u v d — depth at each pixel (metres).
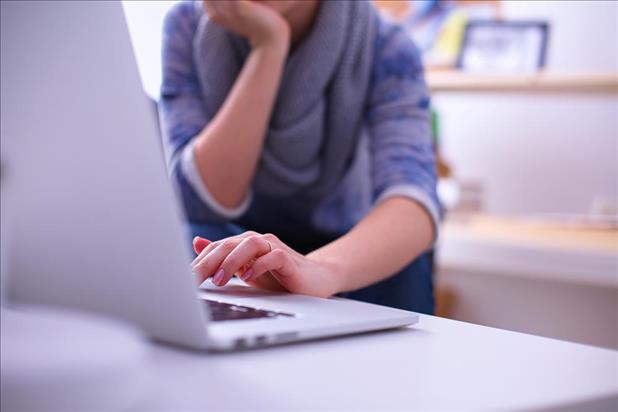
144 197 0.42
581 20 2.65
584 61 2.65
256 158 1.28
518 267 2.27
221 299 0.64
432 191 1.13
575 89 2.33
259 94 1.25
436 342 0.54
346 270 0.84
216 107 1.37
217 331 0.48
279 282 0.73
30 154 0.44
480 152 2.93
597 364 0.48
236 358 0.46
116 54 0.40
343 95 1.30
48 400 0.30
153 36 2.60
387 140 1.23
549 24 2.56
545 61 2.52
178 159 1.29
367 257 0.91
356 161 1.37
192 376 0.41
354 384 0.41
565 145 2.77
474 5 2.76
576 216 2.74
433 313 1.32
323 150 1.35
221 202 1.27
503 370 0.46
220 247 0.72
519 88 2.36
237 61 1.36
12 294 0.48
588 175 2.73
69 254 0.45
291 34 1.35
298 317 0.55
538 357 0.50
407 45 1.33
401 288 1.25
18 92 0.43
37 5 0.42
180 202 1.29
